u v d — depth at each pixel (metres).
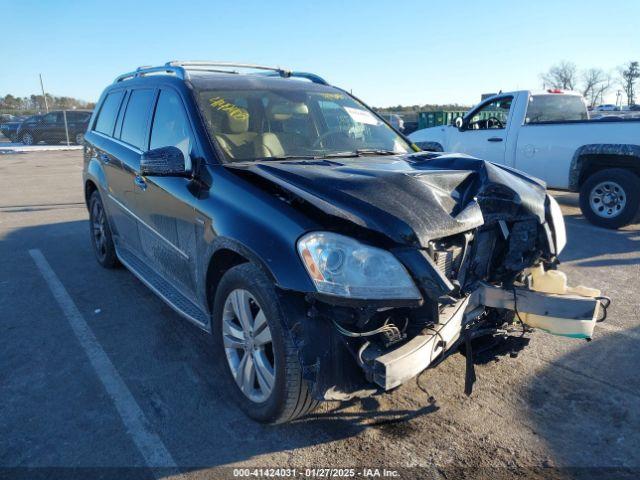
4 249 6.61
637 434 2.89
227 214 2.98
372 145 4.20
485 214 3.18
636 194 7.30
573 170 7.95
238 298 2.94
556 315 3.02
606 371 3.57
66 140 28.81
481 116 9.65
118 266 5.70
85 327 4.25
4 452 2.74
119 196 4.74
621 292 5.04
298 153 3.73
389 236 2.53
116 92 5.30
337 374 2.59
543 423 3.00
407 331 2.73
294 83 4.46
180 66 4.19
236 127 3.66
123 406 3.15
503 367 3.62
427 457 2.72
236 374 3.05
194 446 2.80
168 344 3.95
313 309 2.57
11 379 3.46
